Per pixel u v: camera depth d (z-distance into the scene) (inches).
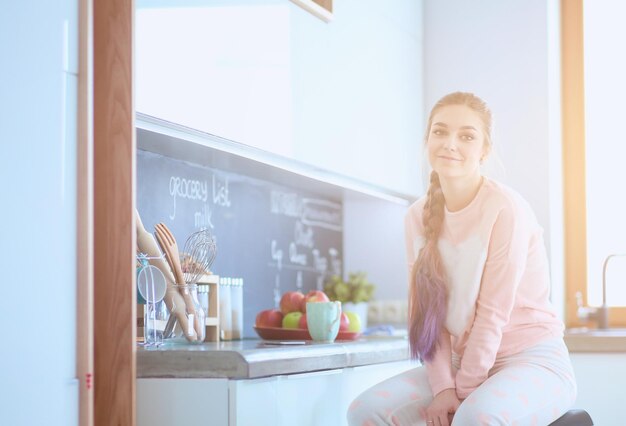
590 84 173.3
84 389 77.1
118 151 86.2
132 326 84.5
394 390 92.4
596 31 173.3
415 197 161.6
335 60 131.2
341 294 153.5
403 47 157.8
